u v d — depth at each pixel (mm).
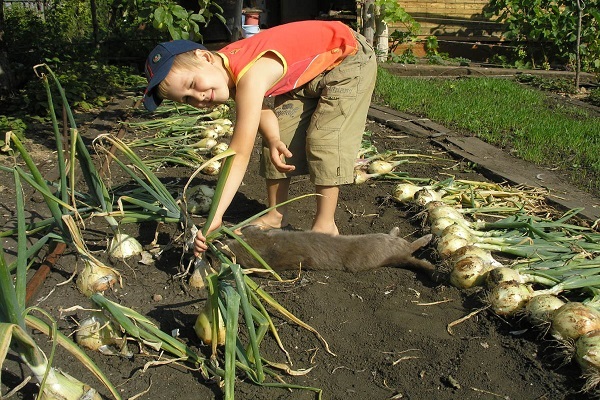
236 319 2432
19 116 7082
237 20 10406
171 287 3359
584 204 4516
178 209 3600
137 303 3203
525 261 3463
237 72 3158
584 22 11500
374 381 2682
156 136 6309
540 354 2783
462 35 12750
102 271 3225
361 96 3732
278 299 3266
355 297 3287
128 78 9688
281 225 4145
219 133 6105
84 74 9133
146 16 6863
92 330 2738
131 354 2791
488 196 4574
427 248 3752
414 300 3258
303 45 3488
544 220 4160
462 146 6035
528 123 6949
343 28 3682
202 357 2770
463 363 2744
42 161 5625
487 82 9680
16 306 2145
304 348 2895
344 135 3688
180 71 3043
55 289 3311
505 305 2998
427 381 2664
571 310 2730
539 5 11883
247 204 4586
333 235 3523
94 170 3498
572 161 5652
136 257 3590
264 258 3432
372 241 3508
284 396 2561
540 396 2543
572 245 3668
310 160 3734
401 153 5934
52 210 3238
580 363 2596
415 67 10984
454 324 3025
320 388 2623
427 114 7363
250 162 5633
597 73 11047
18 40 10719
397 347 2891
